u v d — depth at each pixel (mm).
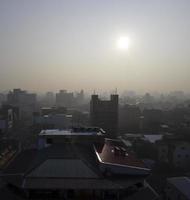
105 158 22281
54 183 19219
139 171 20938
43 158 21797
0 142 59500
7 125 96875
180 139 65938
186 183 35688
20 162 22672
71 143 25609
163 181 45812
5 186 19797
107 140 29219
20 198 18984
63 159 21047
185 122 107312
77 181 19516
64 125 104438
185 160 56688
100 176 20156
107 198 19375
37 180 19500
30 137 81375
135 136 79500
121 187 19312
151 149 62844
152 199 19391
